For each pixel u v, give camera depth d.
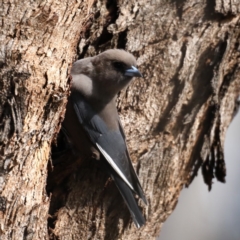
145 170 10.55
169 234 16.34
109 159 10.47
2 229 7.96
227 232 17.06
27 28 7.86
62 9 8.13
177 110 10.73
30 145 8.05
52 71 8.05
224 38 10.94
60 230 9.84
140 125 10.66
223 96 11.35
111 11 10.95
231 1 10.96
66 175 10.20
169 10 10.95
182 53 10.80
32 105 7.90
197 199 17.17
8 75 7.67
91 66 11.02
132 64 10.63
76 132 10.95
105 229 10.12
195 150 11.12
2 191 7.88
